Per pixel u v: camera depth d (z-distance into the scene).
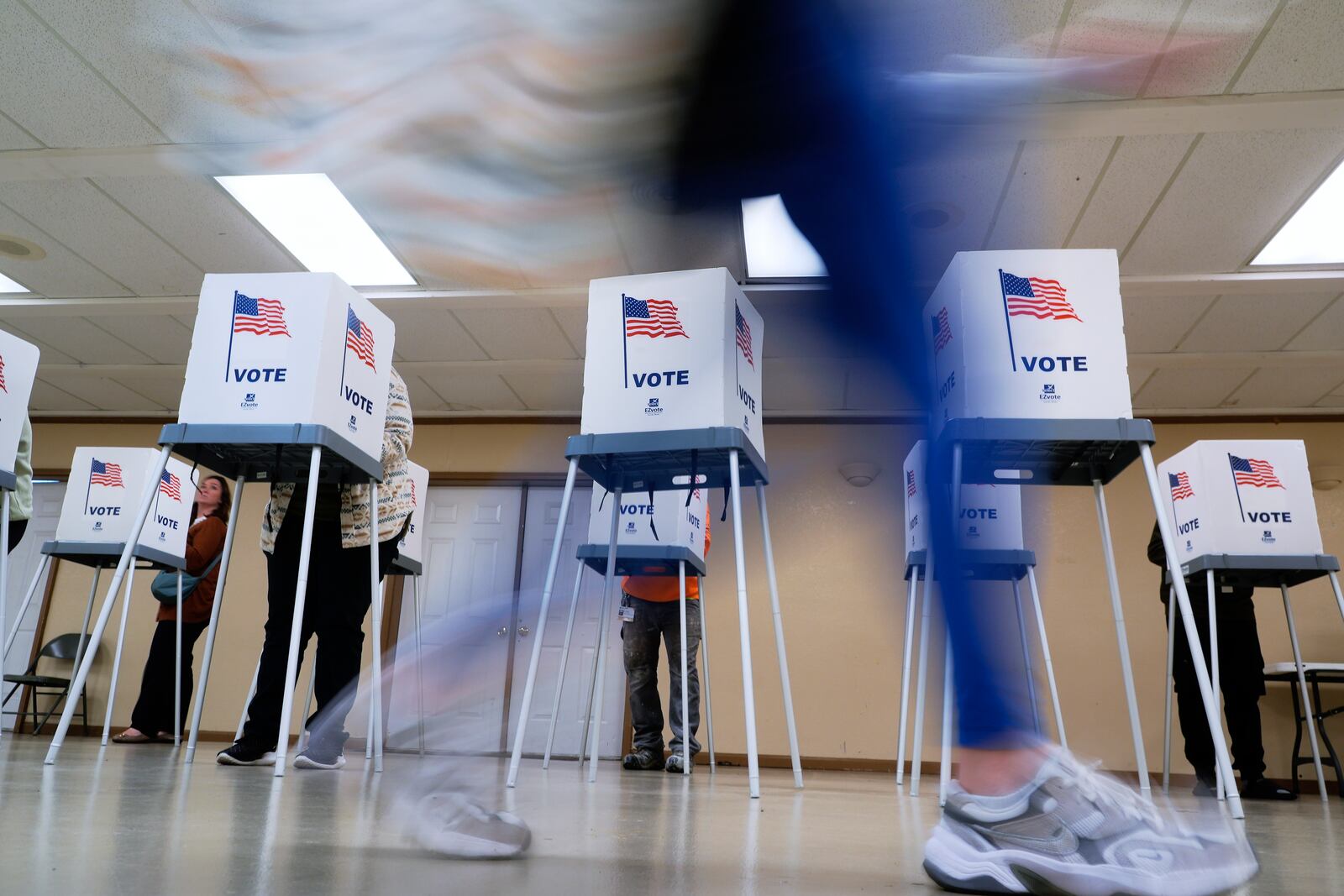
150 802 1.21
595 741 2.53
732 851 0.94
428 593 6.79
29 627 6.91
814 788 2.71
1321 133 3.66
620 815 1.33
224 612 6.70
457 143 2.66
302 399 2.21
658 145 0.91
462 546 6.88
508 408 6.97
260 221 4.58
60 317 5.72
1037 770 0.86
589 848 0.90
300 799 1.33
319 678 2.40
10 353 2.50
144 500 2.19
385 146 3.32
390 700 0.98
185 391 2.25
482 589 6.74
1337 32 3.14
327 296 2.28
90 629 6.82
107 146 4.05
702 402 2.09
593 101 0.87
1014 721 0.91
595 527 3.67
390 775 1.00
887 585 6.37
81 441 7.34
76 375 6.59
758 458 2.27
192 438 2.21
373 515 2.42
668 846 0.96
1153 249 4.53
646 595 4.01
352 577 2.48
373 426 2.48
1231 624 3.79
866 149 0.90
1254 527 3.62
